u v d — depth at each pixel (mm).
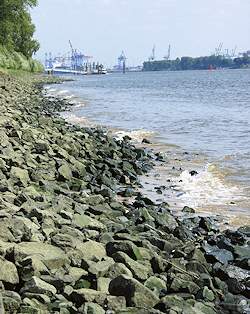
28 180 8641
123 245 5359
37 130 15062
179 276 5055
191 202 9562
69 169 10523
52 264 4613
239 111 30703
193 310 4094
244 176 11820
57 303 3969
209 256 5891
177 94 53688
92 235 6105
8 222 5363
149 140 18500
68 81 114000
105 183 10500
